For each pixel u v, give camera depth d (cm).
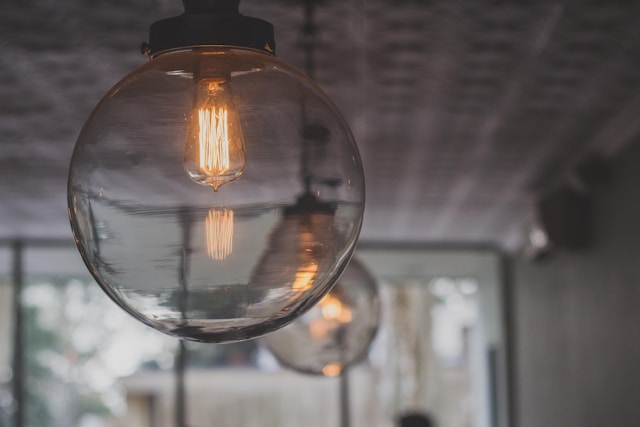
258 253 84
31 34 298
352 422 825
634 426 443
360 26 290
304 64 329
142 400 827
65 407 816
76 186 86
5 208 652
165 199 83
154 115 84
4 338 805
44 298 817
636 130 413
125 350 833
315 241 87
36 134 439
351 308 266
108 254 84
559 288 616
